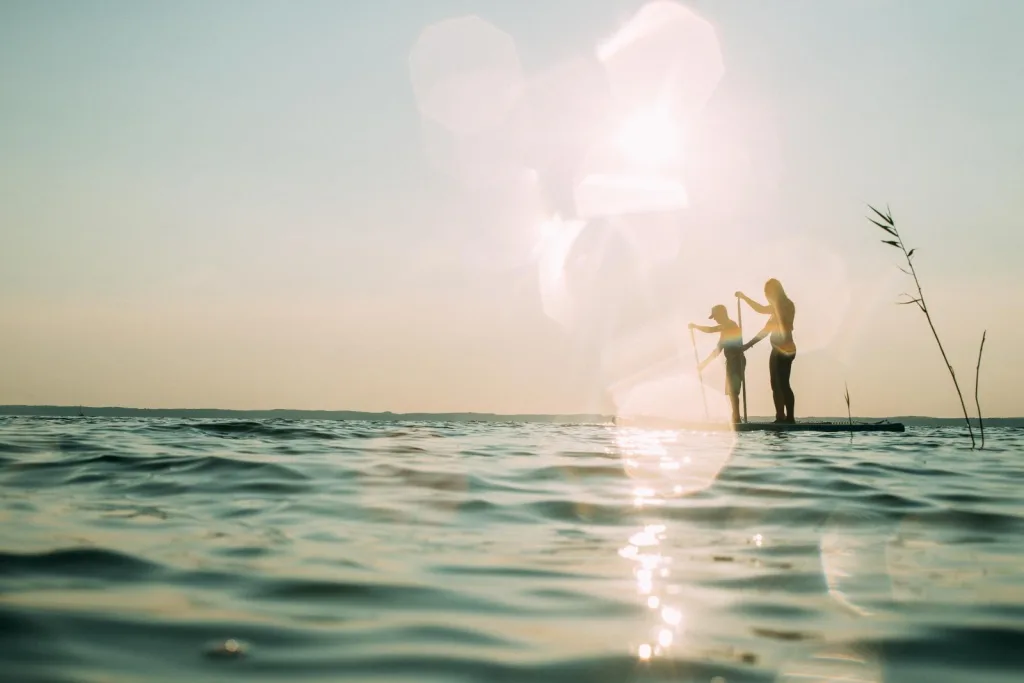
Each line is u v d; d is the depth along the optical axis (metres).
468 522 3.72
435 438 9.43
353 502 4.20
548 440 9.54
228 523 3.58
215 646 1.97
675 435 11.52
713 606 2.41
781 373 13.84
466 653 1.97
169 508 3.95
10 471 5.24
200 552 2.97
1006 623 2.26
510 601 2.44
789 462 6.59
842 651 2.03
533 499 4.40
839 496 4.59
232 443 7.51
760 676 1.86
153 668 1.82
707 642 2.09
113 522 3.55
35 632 2.04
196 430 9.41
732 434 12.07
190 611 2.25
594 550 3.16
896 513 4.04
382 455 6.62
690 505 4.25
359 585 2.57
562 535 3.46
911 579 2.75
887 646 2.06
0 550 2.92
